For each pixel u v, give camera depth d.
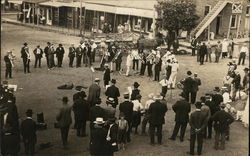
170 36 36.81
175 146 15.27
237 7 44.47
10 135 12.77
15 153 12.85
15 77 25.98
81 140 15.53
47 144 14.73
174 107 15.64
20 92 22.33
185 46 39.94
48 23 54.12
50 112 19.05
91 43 31.62
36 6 53.88
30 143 13.59
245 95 20.83
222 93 19.17
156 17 41.78
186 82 20.67
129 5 45.75
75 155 13.95
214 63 32.88
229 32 43.91
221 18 45.44
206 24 42.44
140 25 44.44
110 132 12.65
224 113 14.82
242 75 28.44
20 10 58.22
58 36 45.12
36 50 28.91
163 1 38.19
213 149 15.08
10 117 13.29
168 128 17.47
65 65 30.47
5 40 40.56
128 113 15.04
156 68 25.70
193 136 14.29
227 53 35.34
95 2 49.22
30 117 13.58
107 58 28.91
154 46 35.50
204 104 14.70
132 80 26.11
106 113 14.51
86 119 15.61
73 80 25.69
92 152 12.51
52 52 28.62
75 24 51.78
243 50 31.70
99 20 49.53
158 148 14.95
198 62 33.16
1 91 16.80
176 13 36.38
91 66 30.08
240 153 14.49
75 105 15.55
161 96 15.68
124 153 14.31
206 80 26.92
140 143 15.42
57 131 16.61
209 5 43.81
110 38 38.78
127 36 39.06
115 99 16.98
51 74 27.30
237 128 17.62
